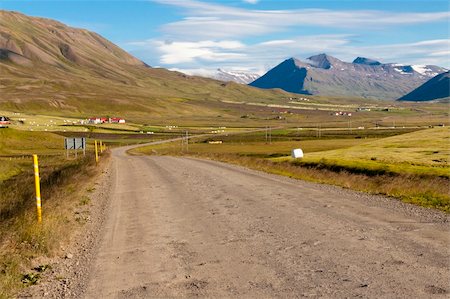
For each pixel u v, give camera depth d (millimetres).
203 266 9594
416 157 46656
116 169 37594
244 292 7945
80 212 16984
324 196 18688
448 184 20562
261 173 30531
